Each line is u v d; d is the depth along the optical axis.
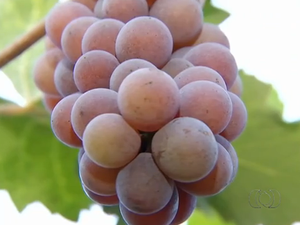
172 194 0.22
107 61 0.23
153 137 0.21
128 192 0.21
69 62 0.26
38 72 0.28
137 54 0.23
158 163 0.21
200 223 0.37
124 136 0.21
